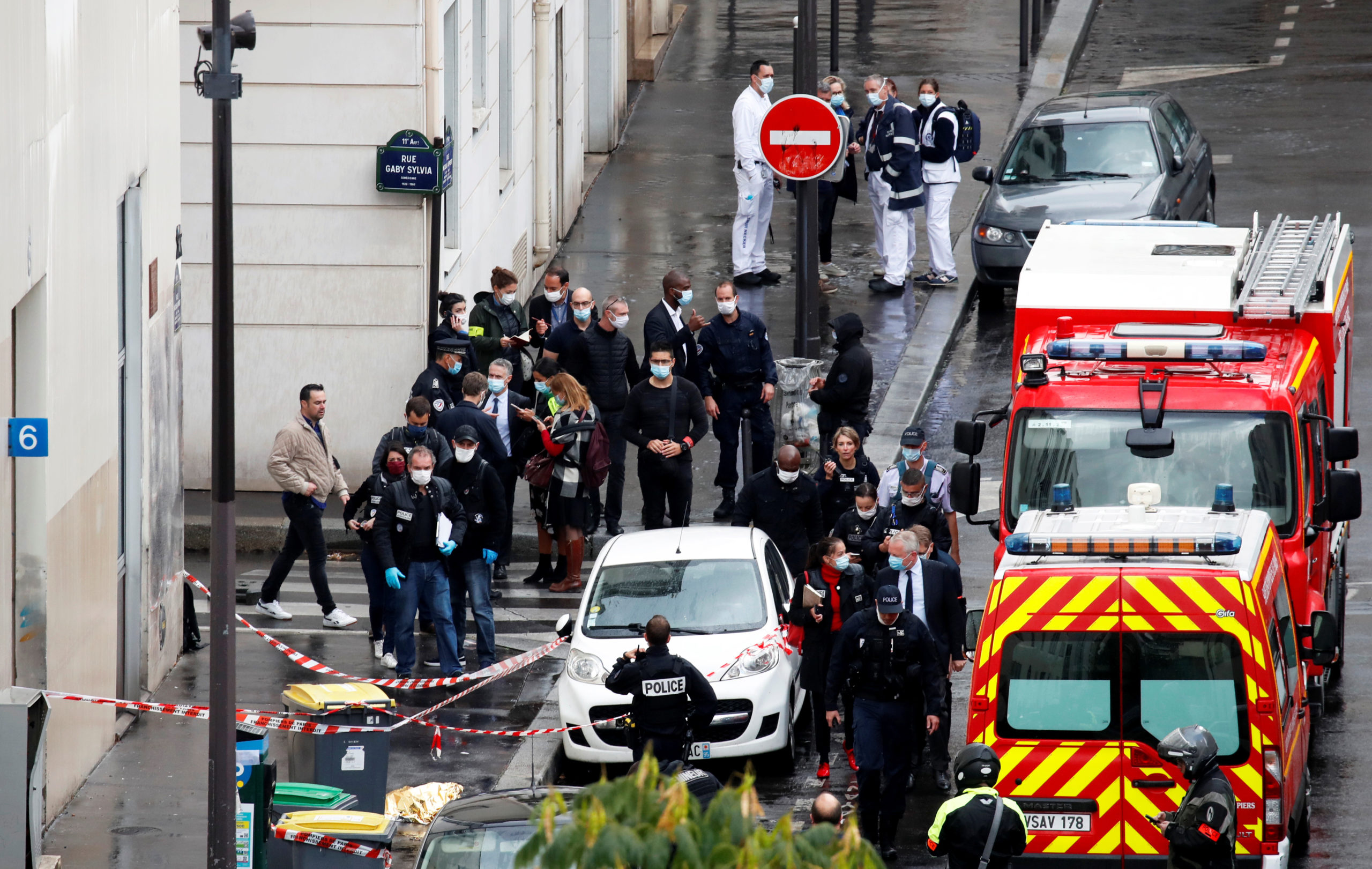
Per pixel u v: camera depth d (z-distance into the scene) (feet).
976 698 133.08
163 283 182.19
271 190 238.48
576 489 213.46
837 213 354.95
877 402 263.08
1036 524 141.08
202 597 214.28
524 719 179.11
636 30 422.82
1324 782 159.84
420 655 197.57
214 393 122.31
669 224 341.41
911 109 305.73
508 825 118.11
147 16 174.40
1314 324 173.78
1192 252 188.55
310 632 203.41
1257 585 131.64
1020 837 123.54
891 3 484.33
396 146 235.20
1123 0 494.18
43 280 141.59
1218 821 120.98
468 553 190.70
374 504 192.24
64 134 147.64
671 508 218.59
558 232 333.83
